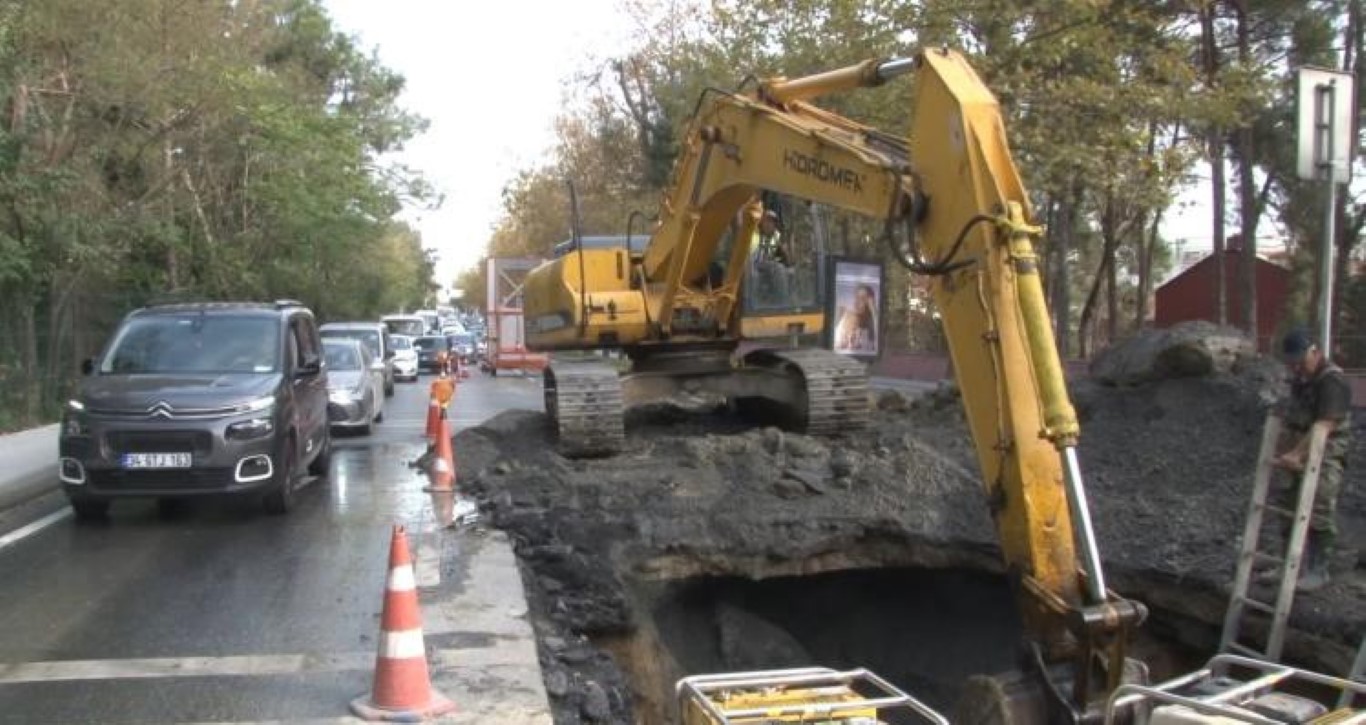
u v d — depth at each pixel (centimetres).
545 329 1393
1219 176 2752
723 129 1073
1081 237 4069
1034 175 2045
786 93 968
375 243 4653
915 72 702
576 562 904
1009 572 599
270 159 2945
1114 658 541
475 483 1205
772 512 1030
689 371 1315
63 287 2092
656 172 3903
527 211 5153
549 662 705
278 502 1082
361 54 4303
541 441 1357
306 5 3972
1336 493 760
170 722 561
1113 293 3491
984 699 568
